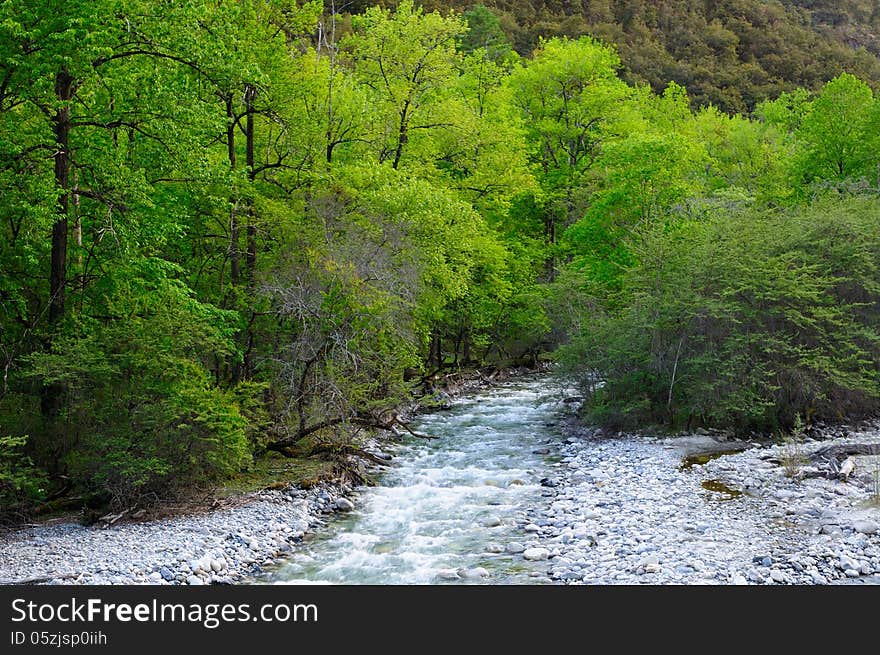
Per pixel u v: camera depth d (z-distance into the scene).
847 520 12.28
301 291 17.11
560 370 22.95
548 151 39.75
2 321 15.62
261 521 13.34
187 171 15.66
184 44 14.69
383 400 18.78
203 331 15.05
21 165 14.33
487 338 35.72
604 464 17.39
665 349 20.66
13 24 12.43
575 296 28.16
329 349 17.53
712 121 52.47
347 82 23.36
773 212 23.83
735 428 19.95
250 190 18.17
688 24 94.62
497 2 85.38
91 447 13.66
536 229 39.59
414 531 13.06
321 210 18.81
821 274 21.61
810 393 20.00
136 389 14.15
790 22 102.06
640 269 22.11
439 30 27.02
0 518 12.74
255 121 22.17
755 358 19.95
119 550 11.58
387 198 20.34
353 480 16.53
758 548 11.22
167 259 19.61
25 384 14.61
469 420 24.05
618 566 10.73
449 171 30.75
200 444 14.26
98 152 15.23
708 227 22.17
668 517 13.01
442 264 22.36
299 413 17.45
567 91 39.34
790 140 51.78
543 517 13.61
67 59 12.82
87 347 13.80
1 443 11.87
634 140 30.11
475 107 34.09
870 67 89.69
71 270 16.38
